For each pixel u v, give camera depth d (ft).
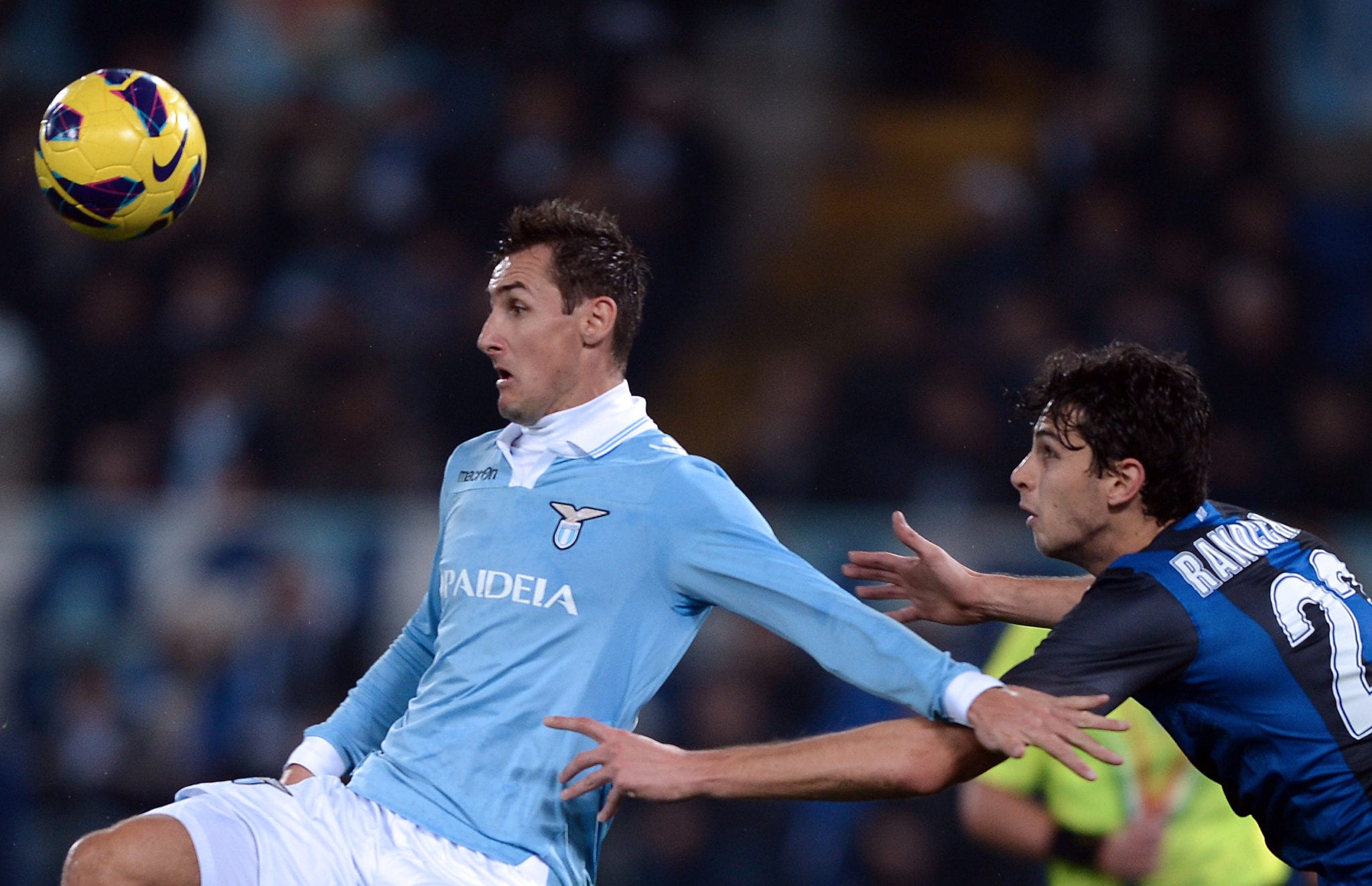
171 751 87.76
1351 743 34.94
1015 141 145.07
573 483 37.81
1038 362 111.14
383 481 105.91
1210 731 35.94
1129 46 141.79
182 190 40.42
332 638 89.45
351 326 114.01
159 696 88.43
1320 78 144.36
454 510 39.37
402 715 41.09
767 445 108.06
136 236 40.37
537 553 37.17
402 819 36.68
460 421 113.70
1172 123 122.93
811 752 34.24
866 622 34.42
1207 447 37.22
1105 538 37.42
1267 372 113.09
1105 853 49.96
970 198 134.72
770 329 136.36
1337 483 108.17
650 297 126.31
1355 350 119.34
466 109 130.52
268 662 88.84
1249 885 49.34
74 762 87.40
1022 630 51.62
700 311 129.70
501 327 38.75
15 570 90.17
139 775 87.45
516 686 36.76
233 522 91.15
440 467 109.40
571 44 128.67
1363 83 144.05
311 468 106.11
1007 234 120.06
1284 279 118.62
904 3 148.25
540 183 123.34
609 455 38.14
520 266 38.96
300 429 107.34
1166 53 124.67
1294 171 142.10
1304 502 107.55
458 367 115.03
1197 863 49.42
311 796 37.45
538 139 124.77
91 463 108.88
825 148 146.61
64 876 34.65
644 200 124.98
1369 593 92.32
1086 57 144.36
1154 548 36.60
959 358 111.45
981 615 41.91
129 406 110.73
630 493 37.29
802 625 34.99
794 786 34.01
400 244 120.26
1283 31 144.66
